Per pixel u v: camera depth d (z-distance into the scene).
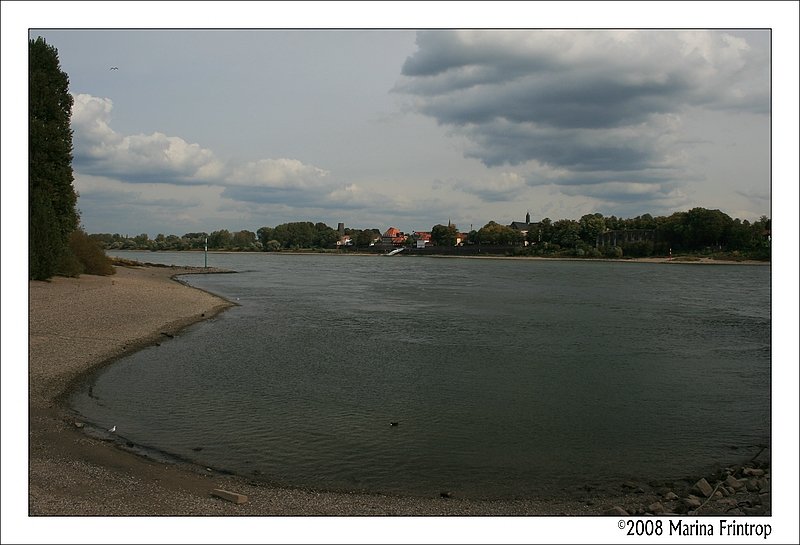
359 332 40.41
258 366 28.80
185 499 13.24
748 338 39.78
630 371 29.19
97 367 27.39
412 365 29.86
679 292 77.50
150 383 24.88
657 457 17.80
